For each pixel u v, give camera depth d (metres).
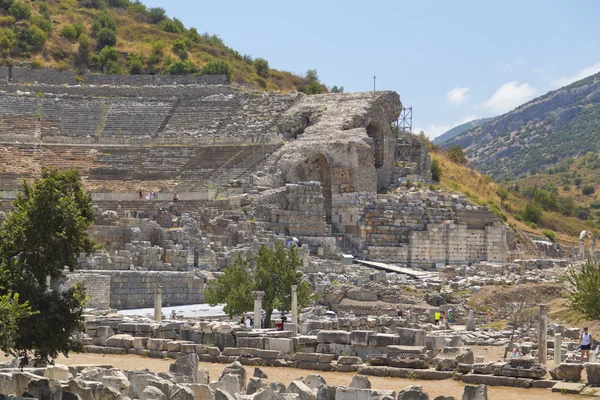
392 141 124.62
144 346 48.34
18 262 40.06
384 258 103.06
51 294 40.41
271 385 32.38
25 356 39.59
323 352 44.66
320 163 113.31
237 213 96.44
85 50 159.00
